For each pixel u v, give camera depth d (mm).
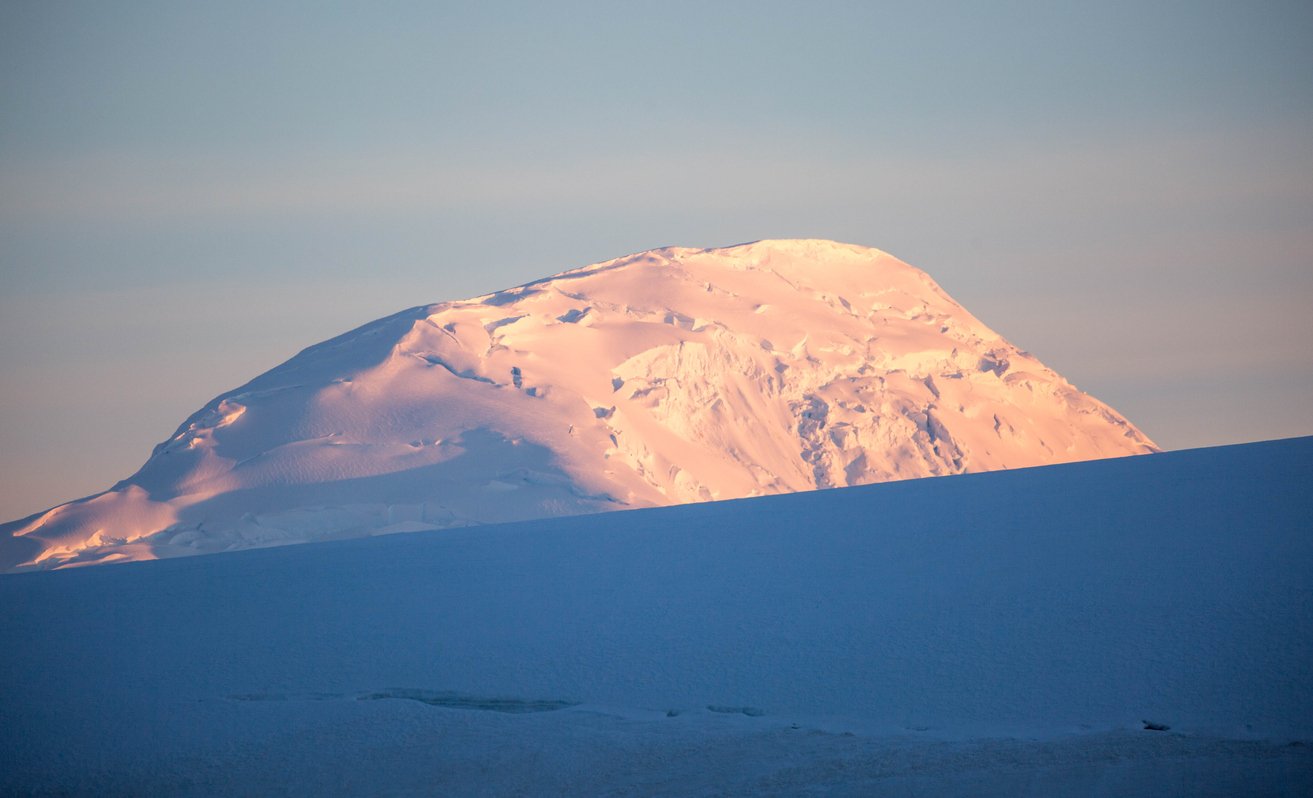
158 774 82250
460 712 88125
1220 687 76938
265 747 85250
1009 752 71625
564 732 82750
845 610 104250
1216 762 66625
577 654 100125
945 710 80125
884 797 67062
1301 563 97000
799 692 86500
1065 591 100125
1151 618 90000
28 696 101500
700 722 82750
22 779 83125
